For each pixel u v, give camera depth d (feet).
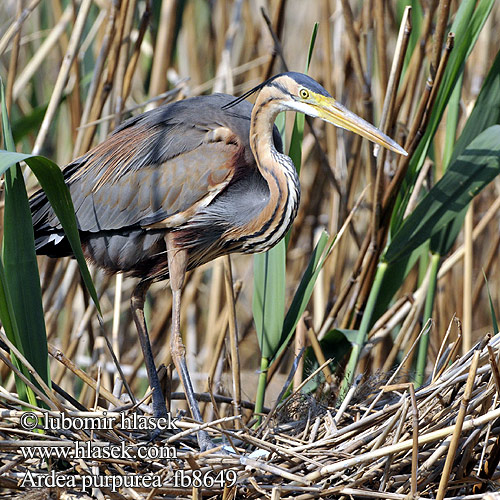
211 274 38.47
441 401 17.93
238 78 36.14
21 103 34.60
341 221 27.50
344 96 31.40
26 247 18.57
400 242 23.82
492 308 20.36
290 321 23.58
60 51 33.17
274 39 25.88
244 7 35.29
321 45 34.86
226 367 27.53
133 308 24.26
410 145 23.07
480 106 23.13
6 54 36.55
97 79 27.07
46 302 28.99
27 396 19.25
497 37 33.27
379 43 25.30
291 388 24.48
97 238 24.26
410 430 17.46
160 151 23.25
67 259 29.63
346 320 25.77
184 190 23.06
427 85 22.09
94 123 26.48
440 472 17.52
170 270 23.61
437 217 23.44
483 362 17.72
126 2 26.23
